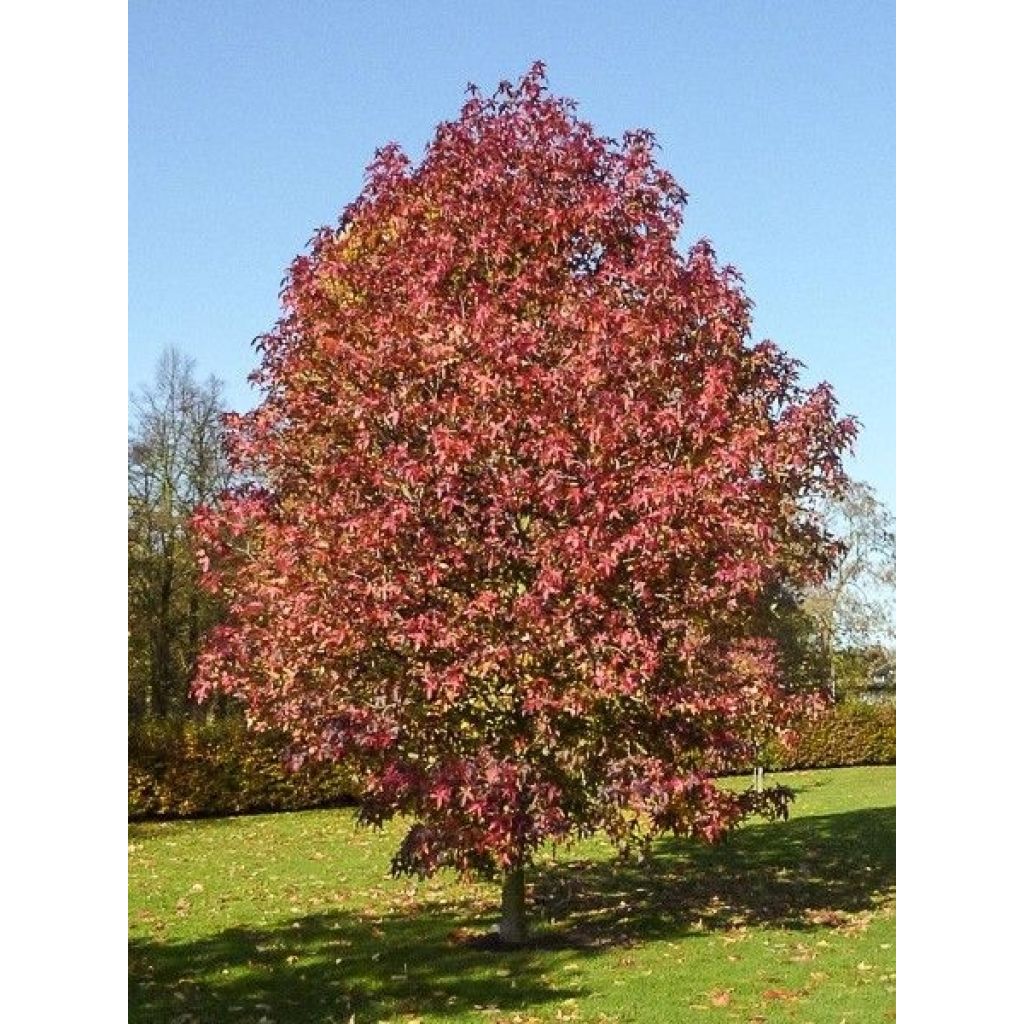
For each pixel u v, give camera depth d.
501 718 8.28
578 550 7.66
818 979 7.45
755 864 12.10
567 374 8.12
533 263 8.70
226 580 9.23
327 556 7.95
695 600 8.19
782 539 9.45
